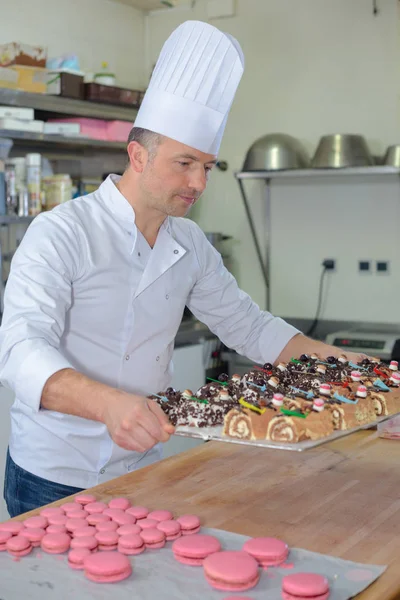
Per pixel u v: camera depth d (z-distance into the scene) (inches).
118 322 67.4
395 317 148.3
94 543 49.0
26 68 122.7
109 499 58.4
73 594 43.8
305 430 55.8
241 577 43.7
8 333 58.7
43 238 63.0
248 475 64.2
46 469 66.9
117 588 44.5
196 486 61.6
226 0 158.2
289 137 143.6
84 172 151.2
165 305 70.8
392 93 143.4
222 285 78.6
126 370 68.9
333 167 134.7
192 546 48.1
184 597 43.3
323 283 155.5
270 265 161.5
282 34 154.0
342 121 149.3
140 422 52.3
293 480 63.1
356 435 76.4
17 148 137.6
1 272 133.2
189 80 62.6
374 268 149.4
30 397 56.0
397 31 141.7
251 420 56.1
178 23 166.4
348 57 147.3
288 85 154.6
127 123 142.5
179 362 135.6
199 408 60.1
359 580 44.8
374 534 52.2
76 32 150.8
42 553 49.1
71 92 129.8
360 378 69.8
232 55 64.1
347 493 60.1
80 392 54.7
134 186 67.2
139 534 50.1
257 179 160.7
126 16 164.2
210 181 166.6
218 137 64.7
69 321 65.8
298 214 156.7
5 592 44.1
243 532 52.5
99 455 67.6
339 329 154.3
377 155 146.0
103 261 65.8
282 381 68.2
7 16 135.3
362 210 149.5
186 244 73.9
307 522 54.3
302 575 44.1
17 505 68.7
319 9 149.4
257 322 80.0
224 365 156.7
